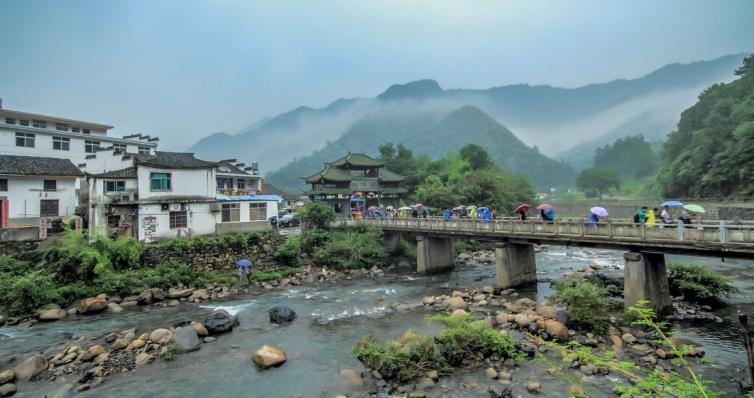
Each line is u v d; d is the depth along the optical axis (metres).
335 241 37.50
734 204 48.09
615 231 21.28
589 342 16.77
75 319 22.06
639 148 150.12
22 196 31.69
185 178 34.16
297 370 15.69
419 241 35.22
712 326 18.70
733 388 13.20
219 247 32.53
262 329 20.36
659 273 20.84
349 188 53.69
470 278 32.28
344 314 22.86
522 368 14.95
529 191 73.69
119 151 39.88
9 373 14.84
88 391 14.17
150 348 17.53
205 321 19.94
